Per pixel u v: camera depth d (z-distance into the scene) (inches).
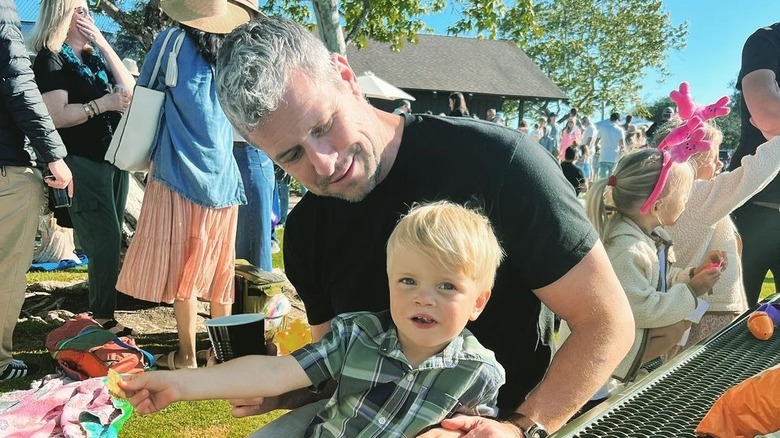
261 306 146.2
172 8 121.0
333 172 57.2
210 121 126.4
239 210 166.6
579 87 1766.7
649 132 325.4
